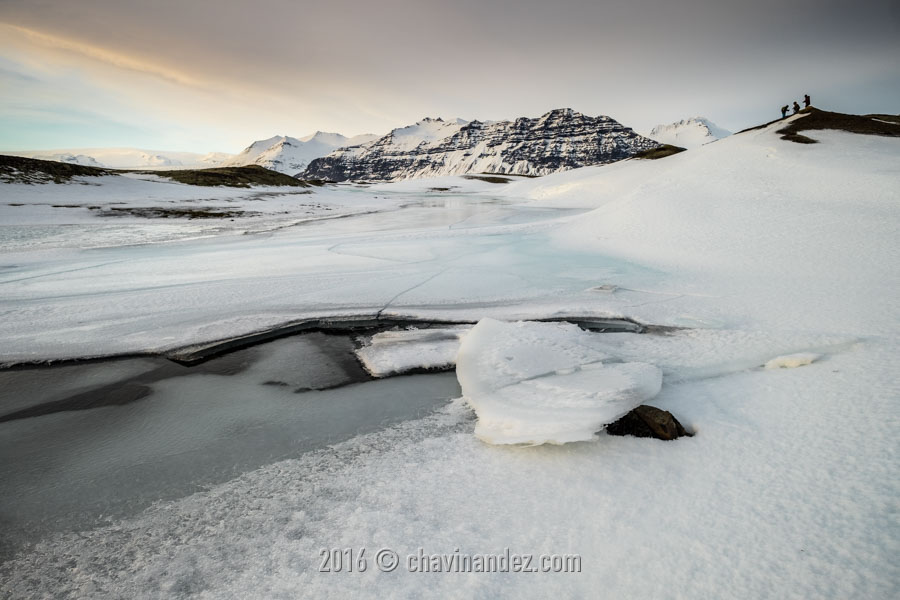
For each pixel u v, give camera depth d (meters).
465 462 4.28
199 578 3.08
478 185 100.75
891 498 3.26
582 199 42.62
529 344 6.67
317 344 7.85
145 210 34.72
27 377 6.53
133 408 5.65
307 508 3.75
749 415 4.65
